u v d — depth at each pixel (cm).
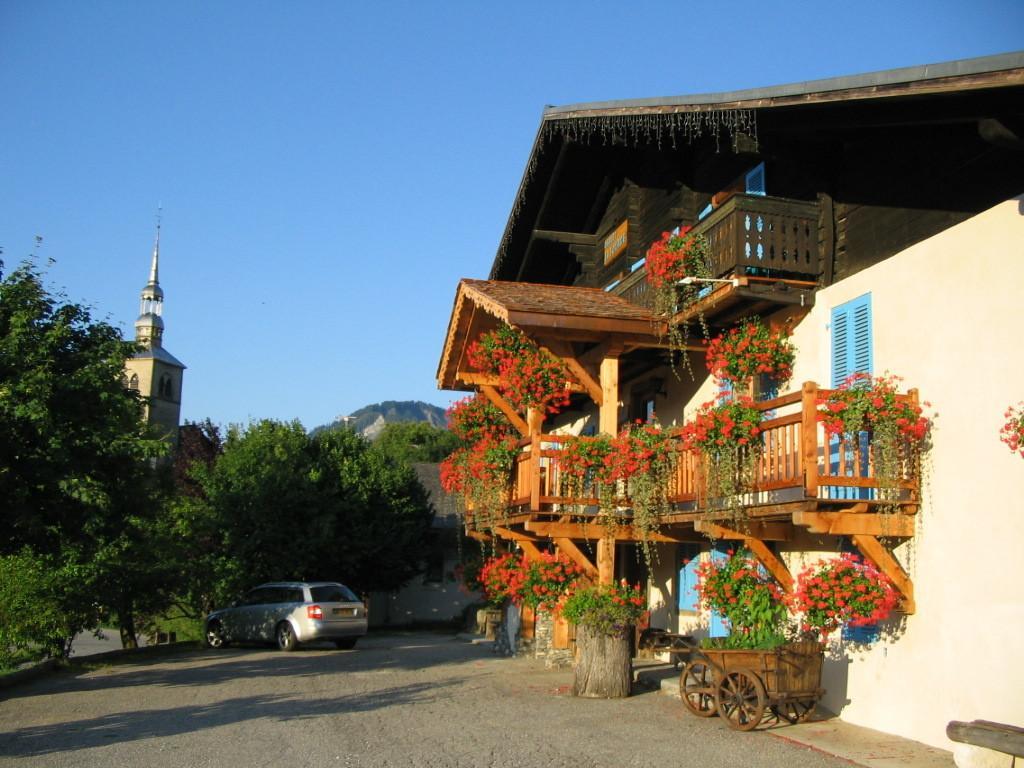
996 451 916
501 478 1536
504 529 1545
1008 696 884
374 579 3306
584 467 1347
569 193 1892
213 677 1661
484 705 1245
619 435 1451
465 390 1908
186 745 957
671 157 1630
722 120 1153
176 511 2667
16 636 1864
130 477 1611
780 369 1287
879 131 1160
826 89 1002
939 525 977
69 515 1476
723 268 1252
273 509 2948
